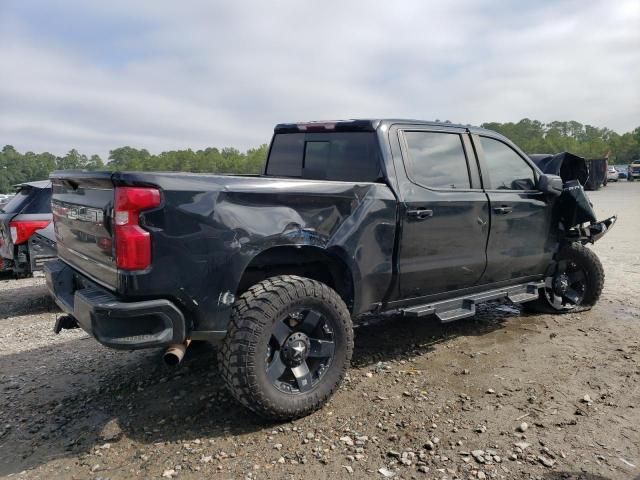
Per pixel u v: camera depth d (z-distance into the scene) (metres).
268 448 2.88
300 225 3.18
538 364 4.04
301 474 2.63
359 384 3.71
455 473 2.61
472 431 3.02
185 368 4.09
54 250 6.56
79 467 2.76
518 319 5.32
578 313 5.51
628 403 3.35
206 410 3.35
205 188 2.86
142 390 3.71
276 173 4.74
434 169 4.02
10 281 8.35
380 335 4.81
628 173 53.31
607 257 8.95
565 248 5.30
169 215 2.75
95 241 3.04
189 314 2.92
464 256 4.17
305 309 3.17
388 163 3.72
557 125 160.50
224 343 2.99
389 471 2.64
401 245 3.71
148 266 2.72
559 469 2.63
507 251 4.57
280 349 3.10
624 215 16.67
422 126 4.04
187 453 2.85
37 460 2.84
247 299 3.00
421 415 3.23
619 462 2.69
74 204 3.33
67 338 5.10
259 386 2.96
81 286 3.42
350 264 3.44
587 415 3.19
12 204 6.79
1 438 3.10
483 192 4.34
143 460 2.79
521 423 3.10
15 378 4.04
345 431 3.05
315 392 3.21
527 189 4.84
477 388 3.62
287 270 3.57
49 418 3.34
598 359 4.12
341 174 4.01
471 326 5.09
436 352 4.36
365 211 3.49
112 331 2.74
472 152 4.36
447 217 3.98
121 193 2.68
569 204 5.06
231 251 2.92
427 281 3.97
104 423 3.23
